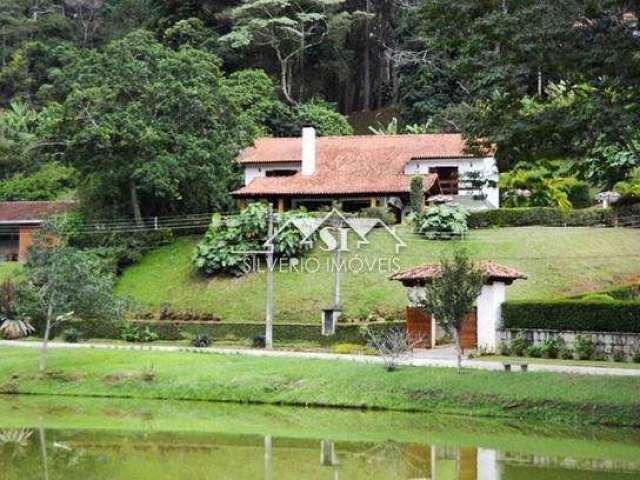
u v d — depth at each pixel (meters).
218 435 36.72
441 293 43.25
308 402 43.28
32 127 107.81
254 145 83.31
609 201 77.81
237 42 101.44
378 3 115.19
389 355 45.78
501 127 38.78
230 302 65.50
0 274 77.81
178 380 46.75
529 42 36.53
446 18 39.03
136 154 75.19
